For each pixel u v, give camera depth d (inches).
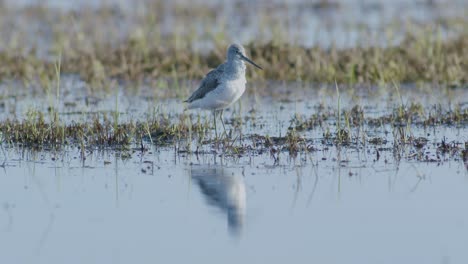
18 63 843.4
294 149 573.9
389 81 765.3
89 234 436.5
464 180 503.5
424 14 1069.8
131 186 509.0
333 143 591.8
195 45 909.8
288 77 798.5
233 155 569.0
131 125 624.7
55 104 727.1
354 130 627.5
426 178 509.7
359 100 711.1
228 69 598.9
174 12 1120.2
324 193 488.4
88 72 819.4
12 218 459.8
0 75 824.9
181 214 462.6
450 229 428.5
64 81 812.0
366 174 520.4
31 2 1179.3
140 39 902.4
